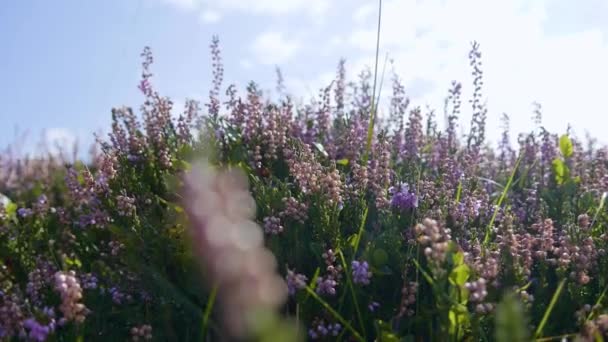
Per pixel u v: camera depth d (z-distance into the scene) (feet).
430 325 9.84
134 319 10.52
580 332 9.39
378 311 10.80
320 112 19.06
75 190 13.62
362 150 17.71
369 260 10.95
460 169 17.31
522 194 17.65
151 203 13.62
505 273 10.57
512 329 6.57
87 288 11.03
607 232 12.49
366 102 22.30
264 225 11.53
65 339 9.88
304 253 11.69
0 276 11.93
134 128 16.96
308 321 10.29
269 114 16.69
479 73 19.88
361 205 13.00
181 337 10.55
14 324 9.71
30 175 25.22
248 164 15.84
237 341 8.32
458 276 9.19
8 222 13.85
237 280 3.57
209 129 16.17
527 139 20.12
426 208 12.76
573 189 16.40
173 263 11.05
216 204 3.73
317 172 12.47
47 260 12.30
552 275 11.69
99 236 13.06
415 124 18.95
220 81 19.19
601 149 18.76
